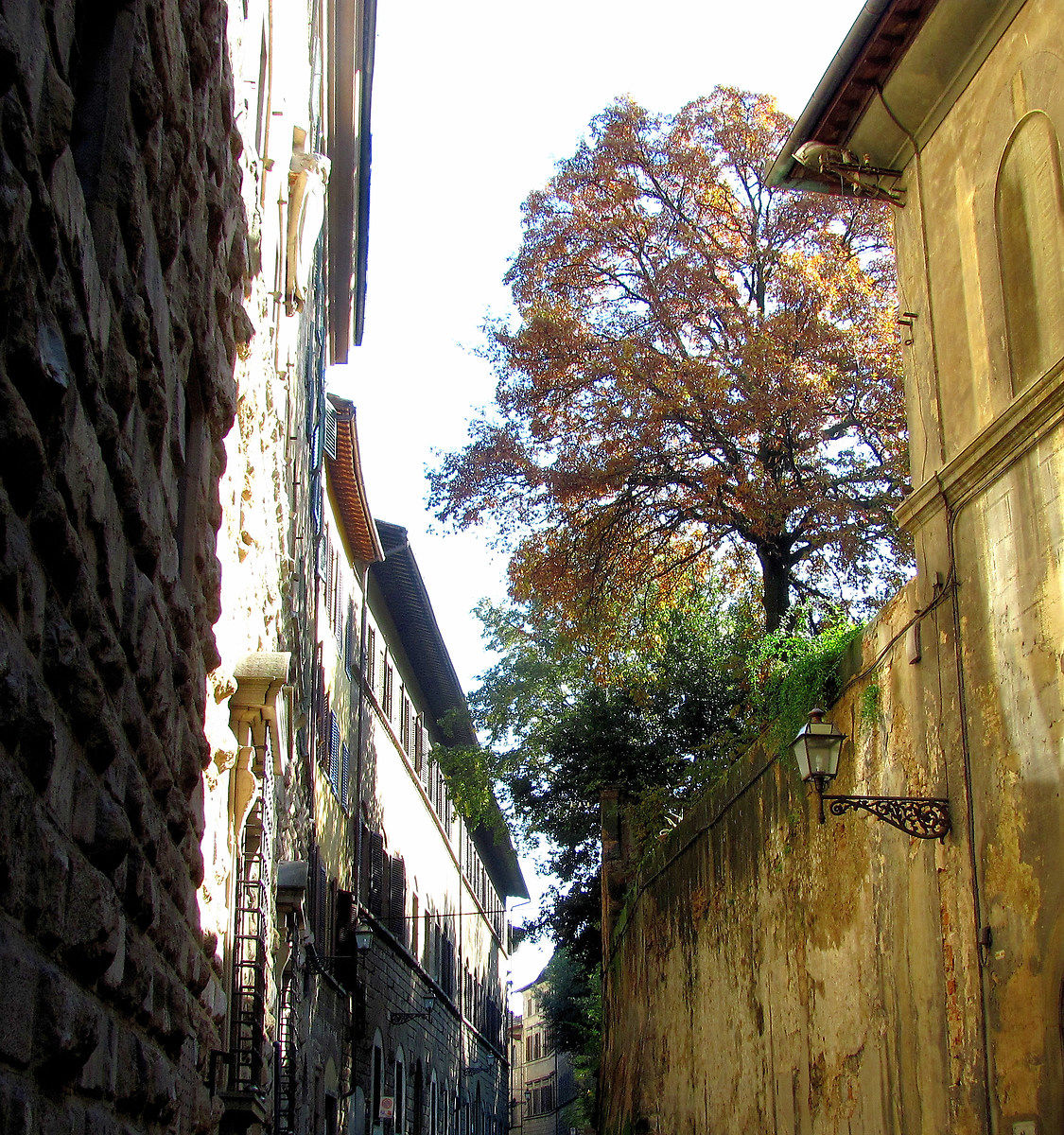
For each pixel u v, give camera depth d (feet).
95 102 14.03
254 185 32.63
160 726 17.65
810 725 31.19
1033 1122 26.18
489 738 94.48
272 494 39.83
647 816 73.61
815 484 63.26
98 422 13.12
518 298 70.90
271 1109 41.68
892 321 61.93
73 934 11.98
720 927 51.31
